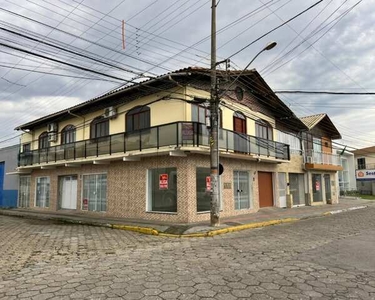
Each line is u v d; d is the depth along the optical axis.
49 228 14.14
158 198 15.52
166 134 14.41
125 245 9.70
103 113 18.98
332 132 30.12
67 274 6.26
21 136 26.89
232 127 17.84
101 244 9.89
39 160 22.62
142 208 15.95
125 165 17.20
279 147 20.45
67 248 9.23
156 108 16.12
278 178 21.94
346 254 7.56
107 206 17.98
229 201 16.95
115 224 14.22
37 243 10.15
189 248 8.92
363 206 24.62
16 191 26.97
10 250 8.99
